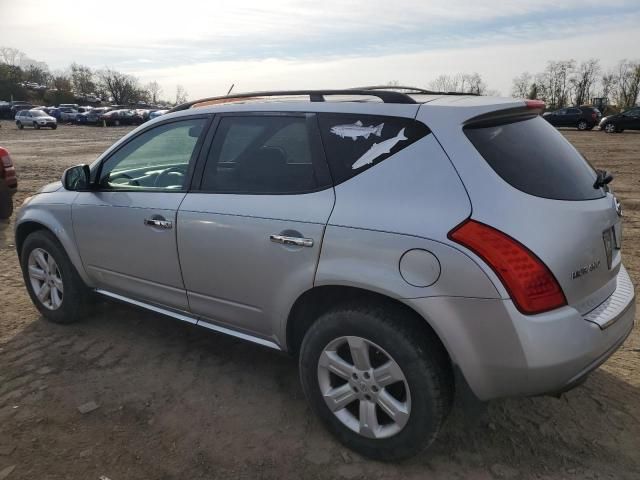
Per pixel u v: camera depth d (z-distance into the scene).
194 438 2.84
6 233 7.19
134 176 3.59
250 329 3.07
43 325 4.21
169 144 3.42
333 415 2.71
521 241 2.21
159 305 3.54
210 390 3.29
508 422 2.94
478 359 2.27
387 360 2.48
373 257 2.41
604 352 2.39
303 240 2.62
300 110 2.87
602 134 29.38
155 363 3.62
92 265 3.81
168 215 3.22
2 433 2.86
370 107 2.66
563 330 2.22
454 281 2.23
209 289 3.13
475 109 2.47
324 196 2.64
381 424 2.62
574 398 3.15
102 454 2.71
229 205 2.96
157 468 2.61
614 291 2.71
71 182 3.96
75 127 46.88
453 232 2.25
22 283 5.18
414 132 2.50
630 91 68.94
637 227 7.35
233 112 3.14
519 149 2.52
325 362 2.67
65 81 103.44
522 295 2.17
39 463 2.64
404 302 2.34
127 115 49.72
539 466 2.61
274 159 2.90
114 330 4.12
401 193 2.43
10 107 57.97
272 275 2.79
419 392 2.39
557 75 75.38
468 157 2.35
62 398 3.19
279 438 2.84
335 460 2.66
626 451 2.70
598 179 2.80
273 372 3.51
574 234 2.35
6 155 7.76
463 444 2.77
